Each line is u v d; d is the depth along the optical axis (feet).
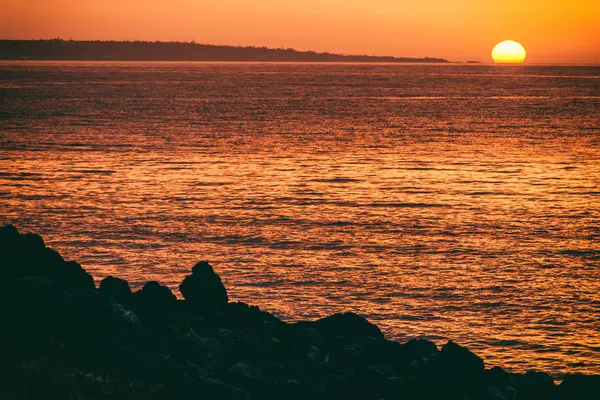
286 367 76.95
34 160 384.06
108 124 604.08
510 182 327.26
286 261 189.26
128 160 388.57
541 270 184.44
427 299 158.51
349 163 384.68
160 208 260.42
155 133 536.01
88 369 67.10
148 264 182.91
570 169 369.91
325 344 86.28
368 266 185.47
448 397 75.36
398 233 224.94
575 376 80.94
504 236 223.10
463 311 150.41
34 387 58.70
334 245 208.33
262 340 84.28
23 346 68.18
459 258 195.83
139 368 69.31
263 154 420.77
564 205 274.36
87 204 266.36
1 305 73.46
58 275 85.92
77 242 206.59
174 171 352.28
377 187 309.83
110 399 60.18
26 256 85.40
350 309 150.20
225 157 406.21
